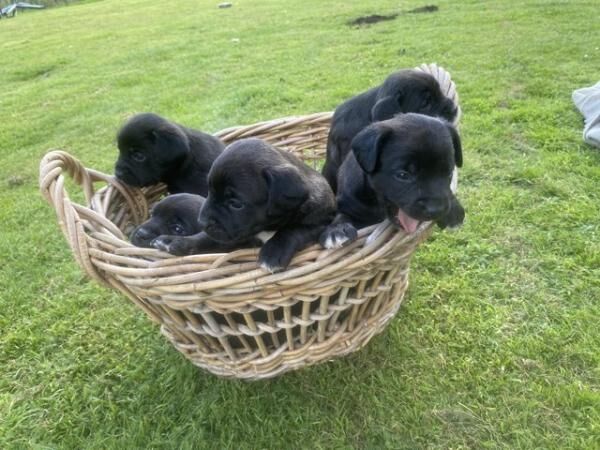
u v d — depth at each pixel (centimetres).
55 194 42
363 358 56
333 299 47
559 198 76
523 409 49
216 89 144
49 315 66
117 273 41
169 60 189
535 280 63
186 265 40
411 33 176
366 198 49
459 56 142
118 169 61
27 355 60
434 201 42
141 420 52
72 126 131
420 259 68
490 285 63
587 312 58
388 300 52
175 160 62
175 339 50
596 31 148
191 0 397
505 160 87
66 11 434
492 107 107
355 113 66
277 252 40
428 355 56
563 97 108
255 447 49
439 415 50
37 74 197
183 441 50
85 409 54
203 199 56
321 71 147
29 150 119
